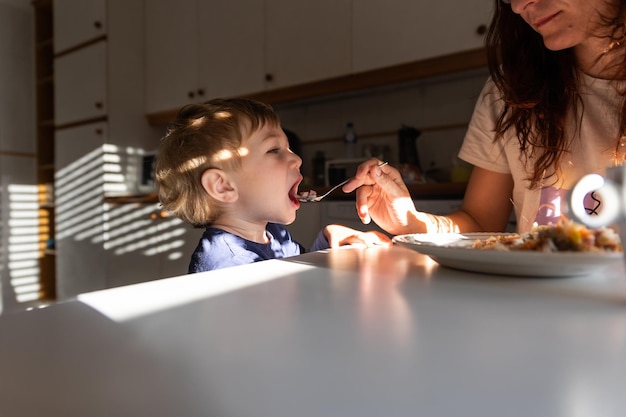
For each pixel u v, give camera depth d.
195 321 0.28
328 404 0.17
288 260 0.56
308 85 2.38
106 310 0.31
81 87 3.07
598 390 0.18
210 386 0.19
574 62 0.87
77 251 3.05
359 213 0.88
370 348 0.23
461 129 2.24
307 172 2.76
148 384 0.19
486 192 1.06
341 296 0.36
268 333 0.26
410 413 0.16
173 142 0.93
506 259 0.39
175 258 2.53
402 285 0.40
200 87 2.82
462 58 1.89
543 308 0.32
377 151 2.45
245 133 0.90
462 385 0.19
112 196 2.85
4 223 3.23
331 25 2.24
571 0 0.71
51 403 0.17
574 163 0.90
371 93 2.50
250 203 0.91
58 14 3.23
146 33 3.12
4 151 3.25
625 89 0.81
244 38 2.59
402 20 2.01
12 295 3.26
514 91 0.90
